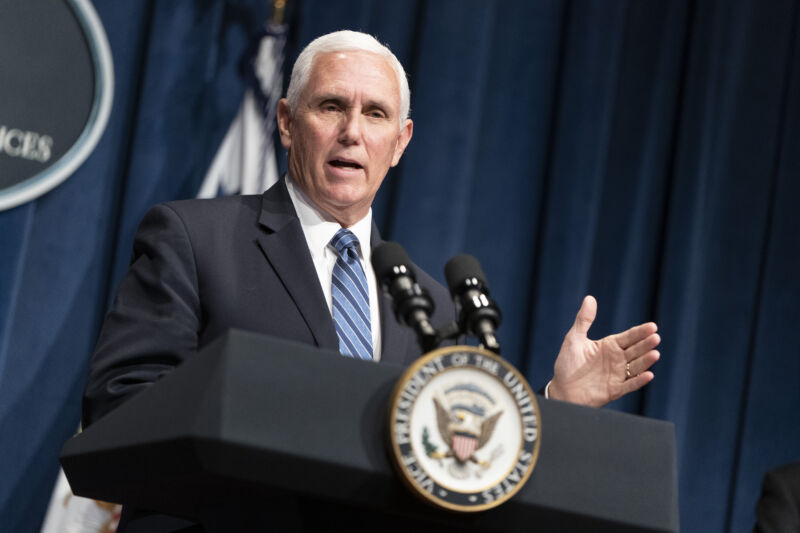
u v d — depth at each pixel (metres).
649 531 4.21
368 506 3.81
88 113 11.65
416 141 13.39
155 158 11.98
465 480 3.80
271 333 5.84
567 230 13.95
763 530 10.20
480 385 3.90
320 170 6.60
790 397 14.70
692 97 14.62
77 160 11.51
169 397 3.91
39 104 11.33
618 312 14.14
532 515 4.03
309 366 3.77
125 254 11.74
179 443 3.66
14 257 11.06
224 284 5.95
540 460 4.10
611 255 14.27
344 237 6.58
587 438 4.21
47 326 11.35
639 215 14.39
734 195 14.80
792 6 15.23
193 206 6.34
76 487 4.91
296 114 6.86
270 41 12.53
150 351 5.52
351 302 6.32
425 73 13.52
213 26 12.44
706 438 14.37
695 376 14.41
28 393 11.20
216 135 12.39
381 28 13.38
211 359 3.73
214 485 3.96
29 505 11.04
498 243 13.91
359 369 3.85
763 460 14.53
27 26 11.32
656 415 14.03
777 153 15.05
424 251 13.25
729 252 14.72
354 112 6.61
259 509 4.11
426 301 4.41
